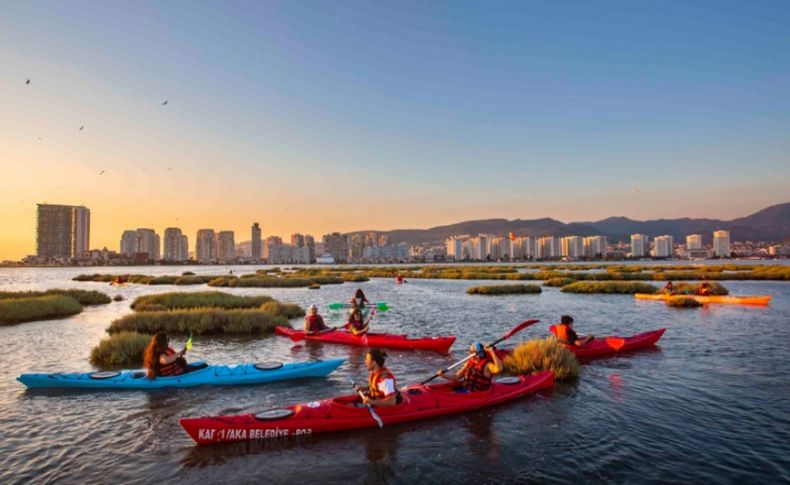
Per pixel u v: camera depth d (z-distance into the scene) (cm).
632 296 3309
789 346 1471
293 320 2205
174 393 998
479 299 3209
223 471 646
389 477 624
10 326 2083
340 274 7725
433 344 1441
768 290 3647
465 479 618
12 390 1024
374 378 832
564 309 2548
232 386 1048
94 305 3055
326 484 606
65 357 1405
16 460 683
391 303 2961
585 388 1020
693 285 3772
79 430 797
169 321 1844
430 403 850
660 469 640
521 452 698
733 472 630
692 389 1011
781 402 920
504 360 1214
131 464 668
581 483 604
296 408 791
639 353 1376
